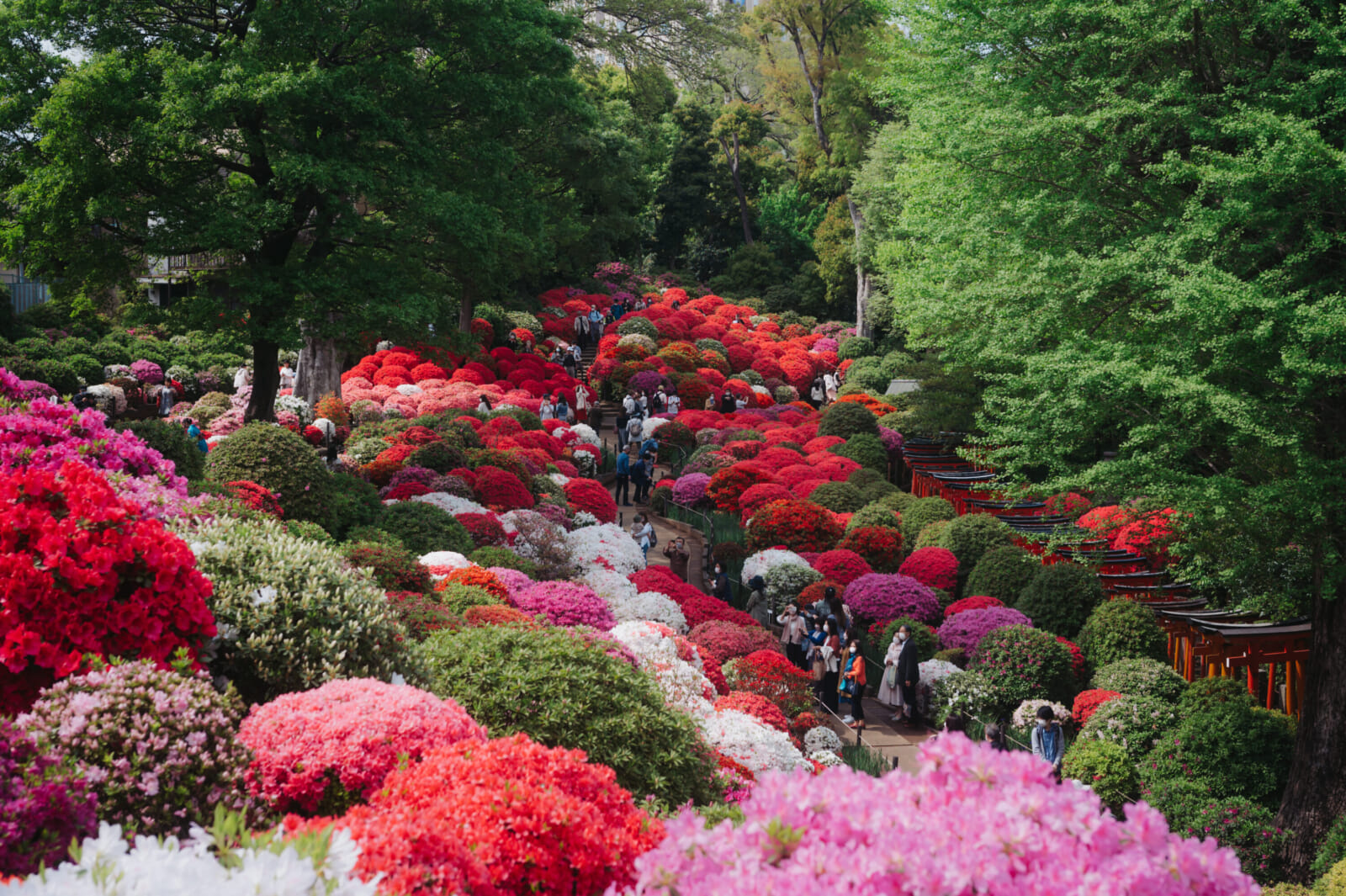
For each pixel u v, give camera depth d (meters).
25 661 4.50
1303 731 10.20
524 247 21.16
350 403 29.81
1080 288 11.38
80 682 4.25
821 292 60.59
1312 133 8.87
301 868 2.60
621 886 3.87
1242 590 11.71
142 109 15.41
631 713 6.68
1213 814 10.04
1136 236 11.20
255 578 6.03
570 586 12.06
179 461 11.44
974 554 19.22
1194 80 11.45
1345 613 9.99
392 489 17.67
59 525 4.85
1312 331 8.57
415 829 3.33
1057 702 13.57
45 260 16.58
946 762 2.70
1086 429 10.94
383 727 4.68
